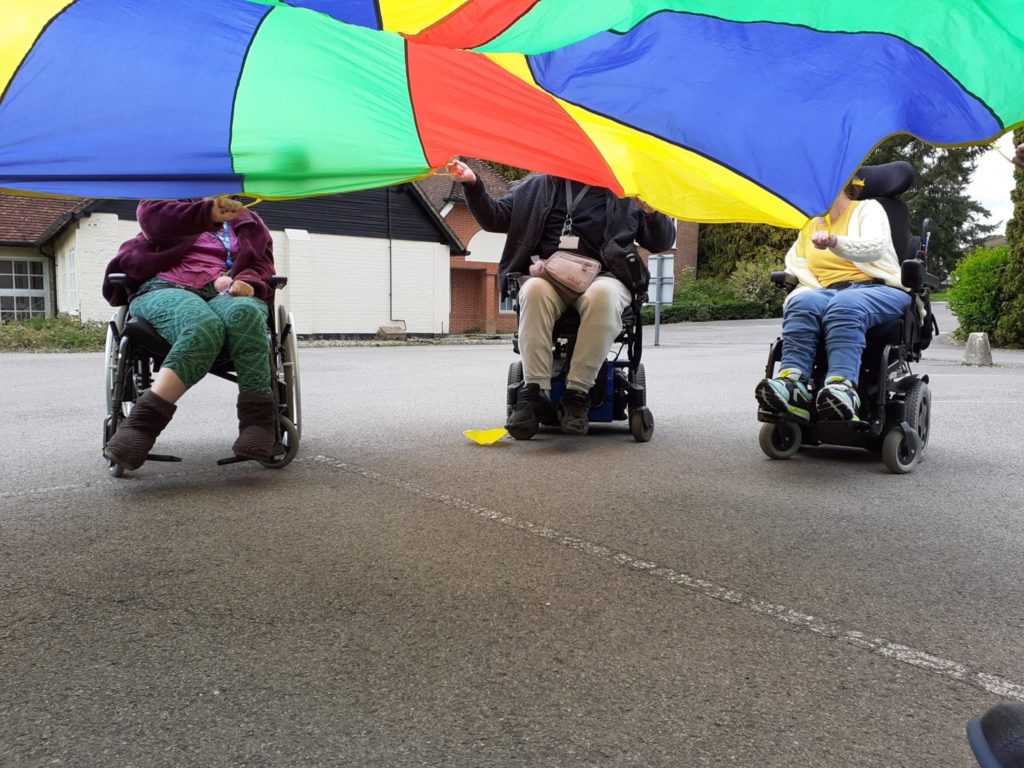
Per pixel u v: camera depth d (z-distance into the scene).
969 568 3.08
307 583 2.81
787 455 5.10
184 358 3.97
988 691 2.12
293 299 21.84
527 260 5.54
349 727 1.89
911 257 5.04
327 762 1.75
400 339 22.86
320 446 5.33
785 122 3.34
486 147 3.83
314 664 2.21
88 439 5.60
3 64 2.87
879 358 4.79
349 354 15.59
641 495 4.12
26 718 1.92
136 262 4.27
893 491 4.30
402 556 3.11
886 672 2.22
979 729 1.37
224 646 2.32
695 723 1.93
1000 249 16.34
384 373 11.03
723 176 3.73
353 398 8.02
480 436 5.54
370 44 3.08
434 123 3.55
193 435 5.77
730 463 4.98
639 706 2.01
